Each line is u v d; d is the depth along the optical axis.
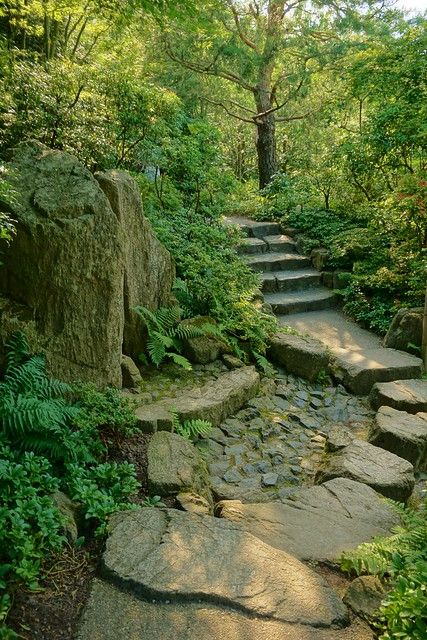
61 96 6.73
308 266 9.98
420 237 8.77
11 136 6.10
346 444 4.90
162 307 6.48
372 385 6.54
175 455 4.23
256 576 2.88
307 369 6.65
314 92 13.71
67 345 4.66
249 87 12.34
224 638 2.50
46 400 4.05
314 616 2.66
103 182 5.37
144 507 3.48
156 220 7.86
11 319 4.45
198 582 2.79
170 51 10.75
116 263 4.75
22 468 3.35
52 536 2.92
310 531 3.53
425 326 6.91
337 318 8.67
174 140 8.86
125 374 5.45
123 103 7.35
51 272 4.51
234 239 9.02
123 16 7.19
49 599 2.67
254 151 19.28
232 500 3.96
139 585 2.73
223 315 6.84
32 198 4.55
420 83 9.48
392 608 2.46
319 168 11.46
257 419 5.62
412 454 4.98
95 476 3.75
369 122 10.16
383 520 3.73
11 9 7.64
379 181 10.65
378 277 8.41
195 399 5.35
